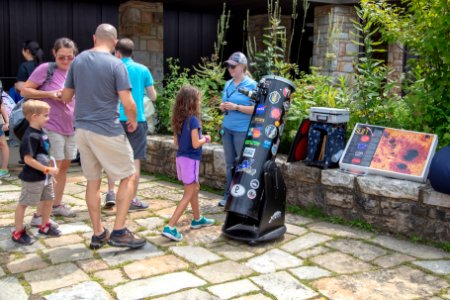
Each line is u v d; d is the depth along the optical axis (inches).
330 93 226.1
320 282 132.7
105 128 144.5
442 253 155.0
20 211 154.6
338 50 388.2
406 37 197.9
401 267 143.7
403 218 169.2
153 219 185.2
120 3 394.9
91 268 138.9
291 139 229.5
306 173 194.5
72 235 165.3
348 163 185.2
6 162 249.3
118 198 150.9
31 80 170.9
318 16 401.7
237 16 466.9
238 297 122.8
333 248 158.4
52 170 150.6
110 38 150.7
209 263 144.5
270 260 147.8
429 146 176.9
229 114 197.8
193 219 175.5
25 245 154.9
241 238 160.9
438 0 182.7
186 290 126.0
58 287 126.5
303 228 177.9
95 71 143.2
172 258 147.9
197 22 440.5
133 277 133.4
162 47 398.6
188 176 161.2
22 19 358.9
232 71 193.5
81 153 148.7
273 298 122.7
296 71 265.3
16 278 131.6
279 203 165.6
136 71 189.9
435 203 160.1
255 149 164.6
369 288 129.5
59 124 174.1
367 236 170.2
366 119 212.2
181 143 162.2
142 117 193.2
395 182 170.4
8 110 254.2
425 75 202.1
